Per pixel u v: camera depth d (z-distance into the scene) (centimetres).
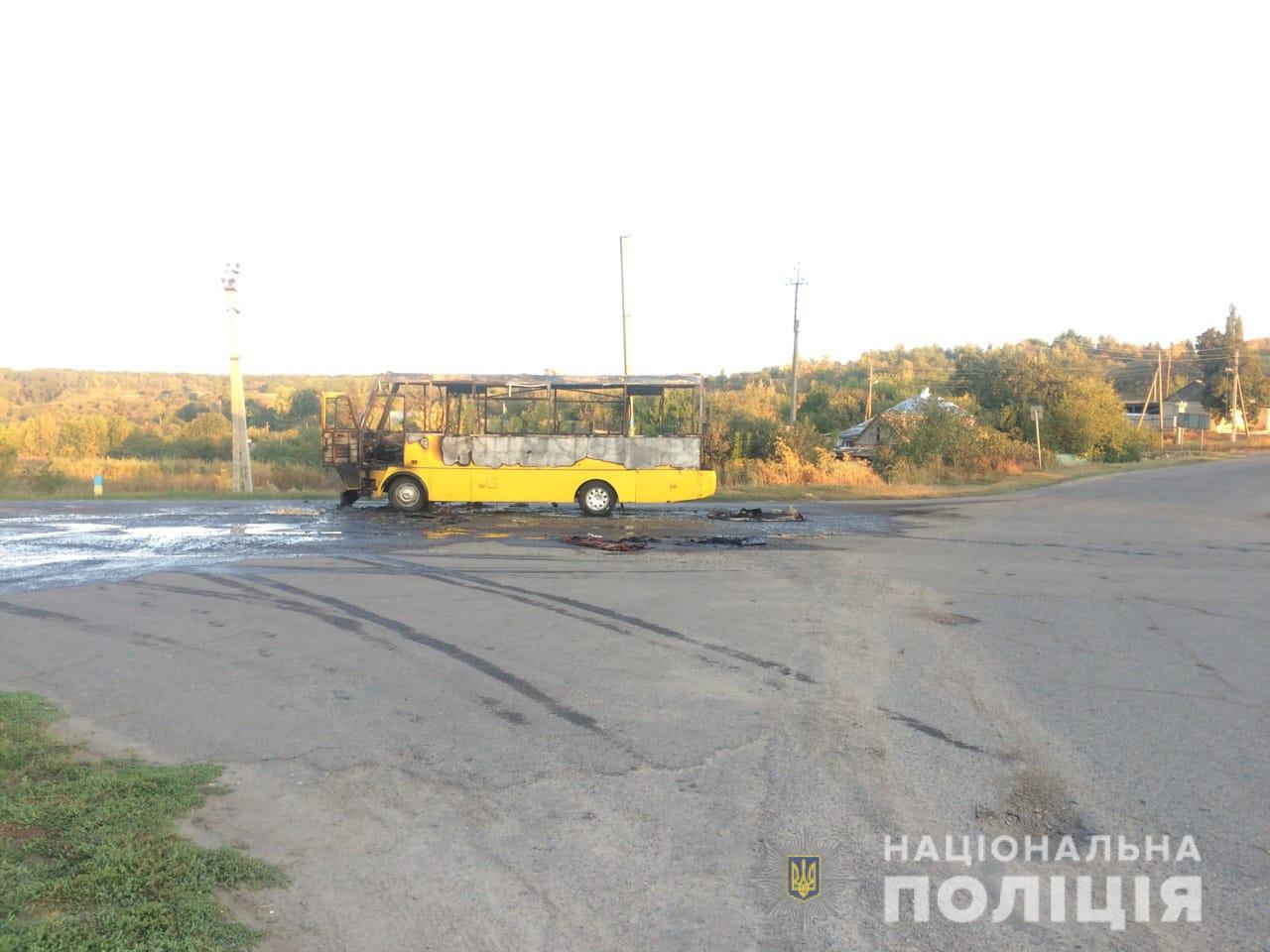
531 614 1034
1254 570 1448
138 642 894
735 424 4078
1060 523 2159
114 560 1406
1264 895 428
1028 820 507
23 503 2569
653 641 913
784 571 1365
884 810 516
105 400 13262
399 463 2241
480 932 386
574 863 448
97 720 660
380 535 1745
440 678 772
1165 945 385
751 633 954
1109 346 15988
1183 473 4506
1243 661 862
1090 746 625
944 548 1659
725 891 424
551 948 374
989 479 3653
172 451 6028
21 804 495
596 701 712
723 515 2200
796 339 5434
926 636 955
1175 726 670
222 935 375
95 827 471
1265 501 2908
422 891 420
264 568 1335
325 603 1084
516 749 607
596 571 1341
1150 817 513
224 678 769
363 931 385
